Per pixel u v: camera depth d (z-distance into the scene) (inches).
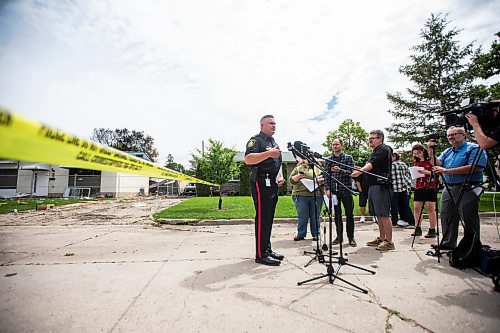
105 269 118.6
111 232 219.8
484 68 565.3
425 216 271.3
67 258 138.0
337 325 68.9
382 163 151.0
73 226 256.5
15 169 924.6
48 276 109.2
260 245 126.7
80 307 80.1
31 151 31.1
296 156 122.8
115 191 920.3
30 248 162.1
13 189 920.3
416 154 199.5
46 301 84.7
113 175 927.0
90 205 522.0
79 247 163.9
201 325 69.1
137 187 1062.4
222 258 136.6
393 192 242.5
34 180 919.7
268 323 70.1
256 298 86.2
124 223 273.3
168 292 91.7
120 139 2094.0
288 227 238.5
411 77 729.6
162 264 126.1
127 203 573.6
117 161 53.9
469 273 110.0
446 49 699.4
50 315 75.0
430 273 110.5
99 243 175.5
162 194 1190.9
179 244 170.4
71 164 39.3
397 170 241.9
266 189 129.6
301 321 71.0
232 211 332.5
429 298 85.4
